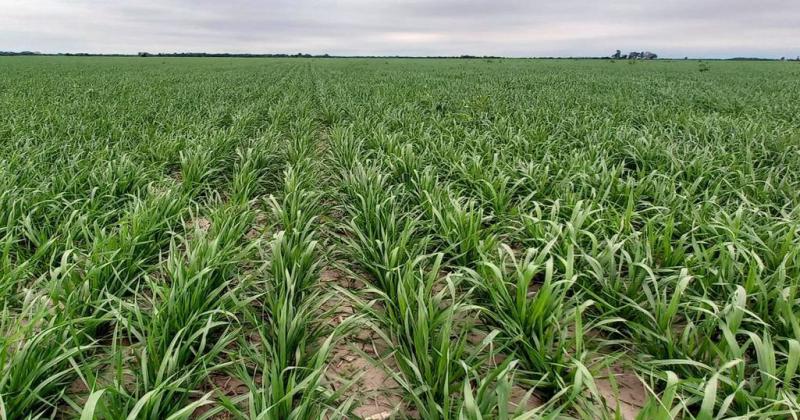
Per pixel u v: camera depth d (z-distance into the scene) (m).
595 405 2.39
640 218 4.30
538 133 8.14
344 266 3.87
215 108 11.98
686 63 61.09
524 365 2.62
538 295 2.67
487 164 6.35
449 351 2.39
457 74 31.56
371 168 5.67
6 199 4.29
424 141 7.66
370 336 3.04
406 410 2.44
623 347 2.83
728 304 2.54
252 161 6.46
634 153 6.80
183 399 2.31
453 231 3.81
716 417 2.06
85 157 6.61
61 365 2.46
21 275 3.26
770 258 3.29
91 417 1.76
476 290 3.31
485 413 2.12
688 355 2.55
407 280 2.91
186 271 2.96
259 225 4.82
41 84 20.38
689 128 8.77
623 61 70.38
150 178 5.88
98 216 4.35
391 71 36.34
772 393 2.13
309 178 5.72
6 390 2.16
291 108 12.80
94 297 2.96
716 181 5.39
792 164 6.04
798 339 2.35
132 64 49.06
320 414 2.08
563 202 4.72
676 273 3.24
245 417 2.07
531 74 31.73
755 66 50.44
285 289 3.03
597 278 3.03
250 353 2.54
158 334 2.53
